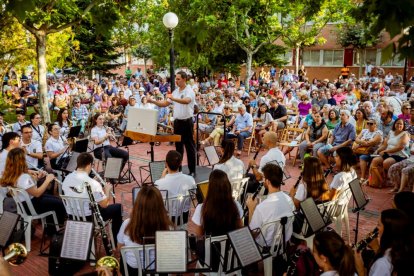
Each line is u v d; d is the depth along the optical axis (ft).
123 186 27.02
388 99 38.78
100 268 9.78
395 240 10.17
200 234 13.69
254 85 75.15
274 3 58.23
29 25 37.73
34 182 17.24
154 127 21.49
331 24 97.35
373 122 28.32
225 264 12.62
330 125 32.68
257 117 38.68
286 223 13.87
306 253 11.91
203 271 11.33
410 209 12.24
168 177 16.52
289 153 35.24
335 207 16.44
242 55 85.92
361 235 19.30
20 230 15.60
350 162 17.03
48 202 17.63
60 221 18.10
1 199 19.07
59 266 14.71
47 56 50.19
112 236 17.04
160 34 71.10
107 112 47.06
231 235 11.36
